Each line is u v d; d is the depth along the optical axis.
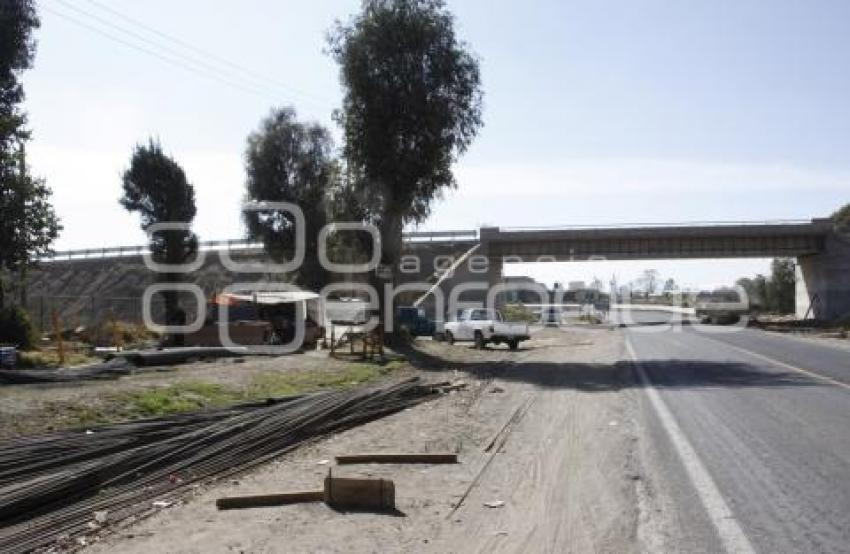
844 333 45.75
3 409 13.45
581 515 7.64
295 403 15.61
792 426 12.56
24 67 39.50
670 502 8.01
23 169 29.56
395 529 7.23
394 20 34.12
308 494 8.27
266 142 65.81
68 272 85.62
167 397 16.23
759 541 6.68
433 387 19.67
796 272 79.25
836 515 7.43
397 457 10.48
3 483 9.10
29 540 7.10
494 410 15.82
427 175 34.84
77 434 11.77
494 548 6.66
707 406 15.19
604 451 10.87
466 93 34.88
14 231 29.06
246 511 7.89
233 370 22.19
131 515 7.94
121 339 35.66
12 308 30.28
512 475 9.55
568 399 17.33
